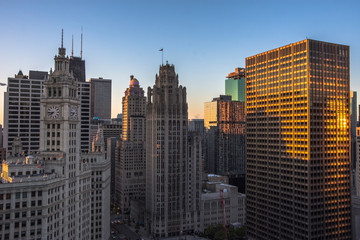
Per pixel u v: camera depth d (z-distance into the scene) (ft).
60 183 480.64
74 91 540.11
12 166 459.73
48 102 510.17
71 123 521.65
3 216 417.69
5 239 419.13
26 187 431.43
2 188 416.67
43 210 441.68
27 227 432.66
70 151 516.73
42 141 511.81
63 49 533.14
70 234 511.81
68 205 504.43
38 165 478.59
